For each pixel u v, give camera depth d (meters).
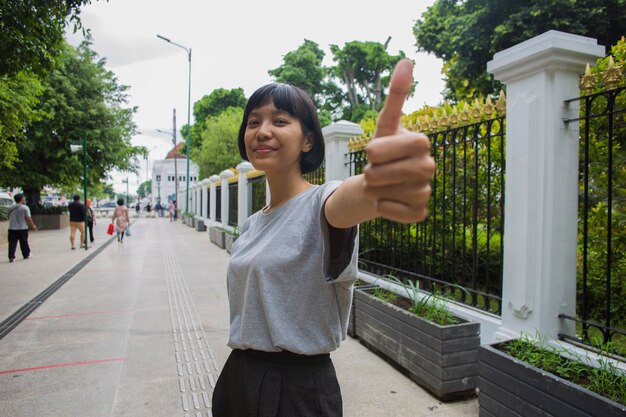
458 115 3.43
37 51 5.21
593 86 2.39
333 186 1.03
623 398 1.77
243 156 1.33
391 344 3.22
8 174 16.72
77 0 5.14
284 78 26.39
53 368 3.40
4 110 9.64
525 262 2.58
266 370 1.16
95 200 57.88
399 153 0.58
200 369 3.38
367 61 24.95
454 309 3.29
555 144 2.51
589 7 7.73
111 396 2.93
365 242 5.01
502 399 2.17
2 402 2.86
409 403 2.72
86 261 9.14
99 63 19.12
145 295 5.93
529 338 2.51
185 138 41.91
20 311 5.09
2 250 11.19
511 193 2.70
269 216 1.23
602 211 3.05
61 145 17.50
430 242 4.32
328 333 1.12
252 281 1.15
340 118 28.48
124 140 20.22
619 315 3.17
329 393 1.17
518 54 2.59
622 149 3.11
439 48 10.23
